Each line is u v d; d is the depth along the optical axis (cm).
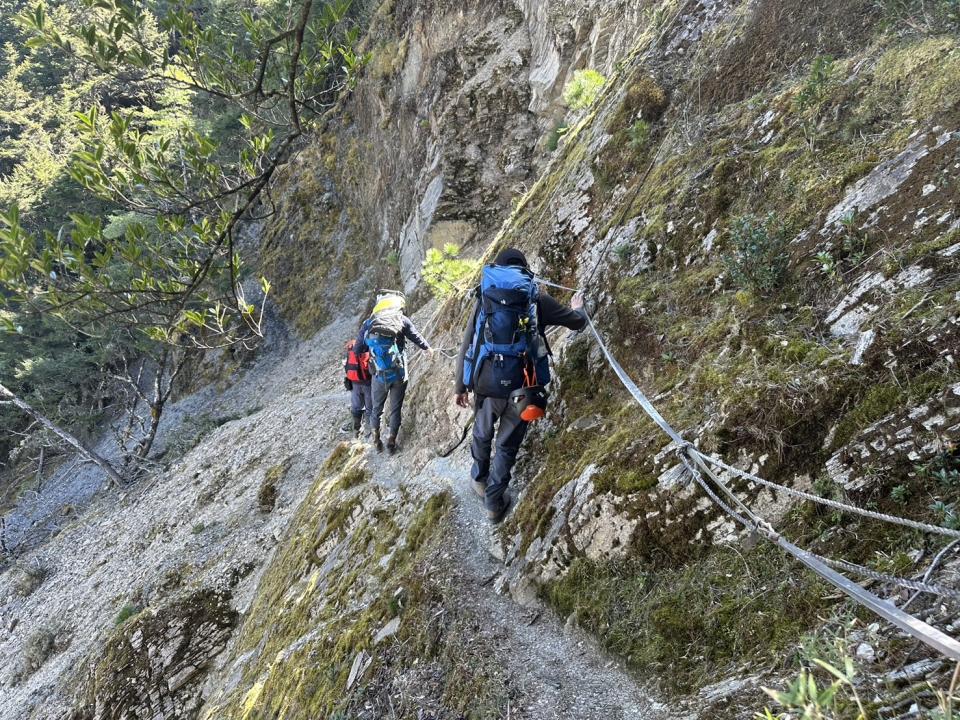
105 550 1612
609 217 577
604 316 493
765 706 240
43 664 1318
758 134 468
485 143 1656
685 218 466
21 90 4409
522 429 422
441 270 959
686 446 326
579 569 367
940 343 279
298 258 2619
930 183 331
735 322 377
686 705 275
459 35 1841
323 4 332
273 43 329
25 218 3253
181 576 1191
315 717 414
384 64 2164
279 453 1434
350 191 2470
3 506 2816
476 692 339
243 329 2492
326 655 467
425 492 586
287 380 2183
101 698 981
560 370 504
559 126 1441
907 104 382
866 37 448
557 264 614
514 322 399
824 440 299
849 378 301
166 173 336
